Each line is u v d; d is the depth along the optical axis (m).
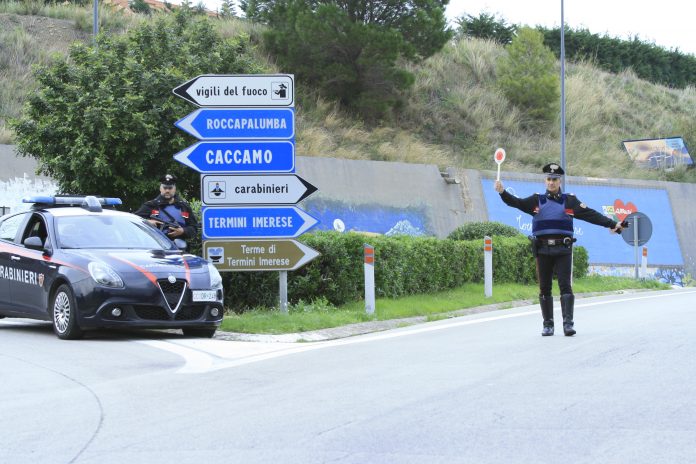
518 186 34.31
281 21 34.97
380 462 4.86
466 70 44.06
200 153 12.82
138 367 8.51
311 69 34.59
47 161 16.39
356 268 14.96
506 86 43.12
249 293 14.07
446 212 31.67
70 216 11.67
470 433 5.50
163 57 17.44
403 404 6.45
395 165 30.81
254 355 9.47
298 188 12.82
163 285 10.52
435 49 35.25
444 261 18.03
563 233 10.77
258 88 12.84
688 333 10.45
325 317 12.52
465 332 11.66
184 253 11.59
